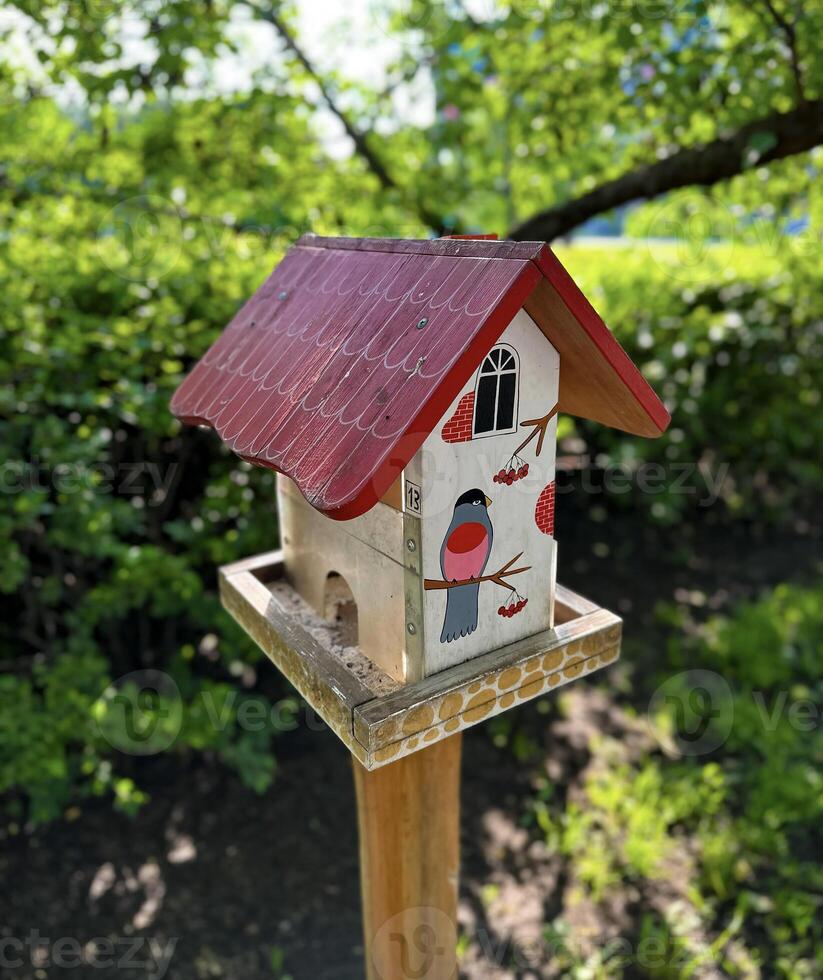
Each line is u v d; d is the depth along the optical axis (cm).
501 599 140
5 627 321
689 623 432
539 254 110
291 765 344
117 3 297
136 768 337
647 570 480
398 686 138
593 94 321
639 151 333
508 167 393
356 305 134
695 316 445
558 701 379
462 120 370
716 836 301
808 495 580
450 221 377
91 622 297
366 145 383
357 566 146
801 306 463
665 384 439
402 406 108
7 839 305
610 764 341
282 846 306
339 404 119
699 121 294
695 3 264
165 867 296
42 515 302
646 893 284
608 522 521
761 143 255
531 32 322
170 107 341
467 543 131
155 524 330
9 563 270
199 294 323
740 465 518
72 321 294
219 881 291
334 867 298
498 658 139
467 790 331
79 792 324
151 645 367
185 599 309
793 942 266
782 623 413
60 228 334
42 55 297
